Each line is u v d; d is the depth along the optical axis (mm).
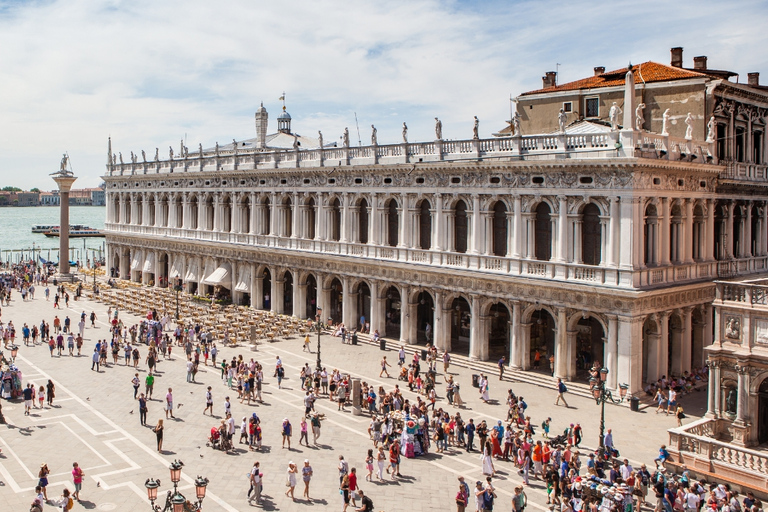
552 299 52906
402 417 42250
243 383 50719
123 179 110500
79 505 33375
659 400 46875
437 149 61250
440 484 36125
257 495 33594
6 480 36125
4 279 104562
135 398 50094
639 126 49844
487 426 44062
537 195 53812
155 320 75750
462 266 59312
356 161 69375
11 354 60438
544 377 53781
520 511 31594
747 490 34000
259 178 82312
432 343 65312
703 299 55188
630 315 48281
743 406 38500
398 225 65812
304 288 77125
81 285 99562
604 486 31516
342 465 34875
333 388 50750
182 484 35812
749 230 62250
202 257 92562
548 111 68125
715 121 57500
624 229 48688
